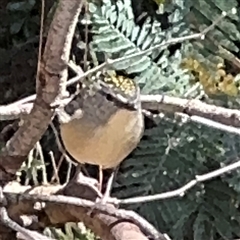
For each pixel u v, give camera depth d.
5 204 1.31
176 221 2.31
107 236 1.29
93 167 2.18
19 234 1.43
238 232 2.36
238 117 1.53
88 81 1.51
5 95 2.60
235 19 2.36
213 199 2.36
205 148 2.33
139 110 1.52
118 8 2.32
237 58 2.52
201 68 2.40
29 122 1.23
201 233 2.31
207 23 2.41
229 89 2.37
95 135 1.46
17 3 2.57
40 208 1.45
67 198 1.33
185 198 2.34
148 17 2.39
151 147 2.33
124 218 1.30
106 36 2.28
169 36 2.38
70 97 1.41
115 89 1.49
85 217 1.37
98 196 1.49
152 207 2.31
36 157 1.98
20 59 2.61
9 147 1.34
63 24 1.01
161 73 2.36
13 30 2.58
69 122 1.46
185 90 2.33
